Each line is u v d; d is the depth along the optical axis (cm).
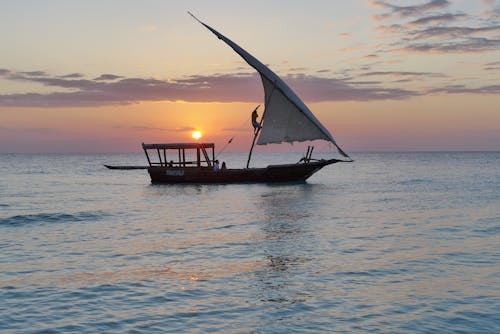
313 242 1995
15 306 1178
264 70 4866
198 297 1248
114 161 19400
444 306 1164
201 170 4934
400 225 2466
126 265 1606
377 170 10125
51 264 1622
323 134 4834
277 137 5016
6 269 1548
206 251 1833
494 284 1348
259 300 1220
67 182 6538
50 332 1016
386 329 1023
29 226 2550
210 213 3028
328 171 9788
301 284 1358
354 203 3575
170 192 4581
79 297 1250
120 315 1118
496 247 1878
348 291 1288
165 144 4994
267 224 2527
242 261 1653
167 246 1941
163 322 1073
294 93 4953
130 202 3778
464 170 9438
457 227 2394
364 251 1805
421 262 1619
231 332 1016
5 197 4303
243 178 4956
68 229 2428
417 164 13888
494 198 3875
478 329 1020
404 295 1251
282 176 5009
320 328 1032
